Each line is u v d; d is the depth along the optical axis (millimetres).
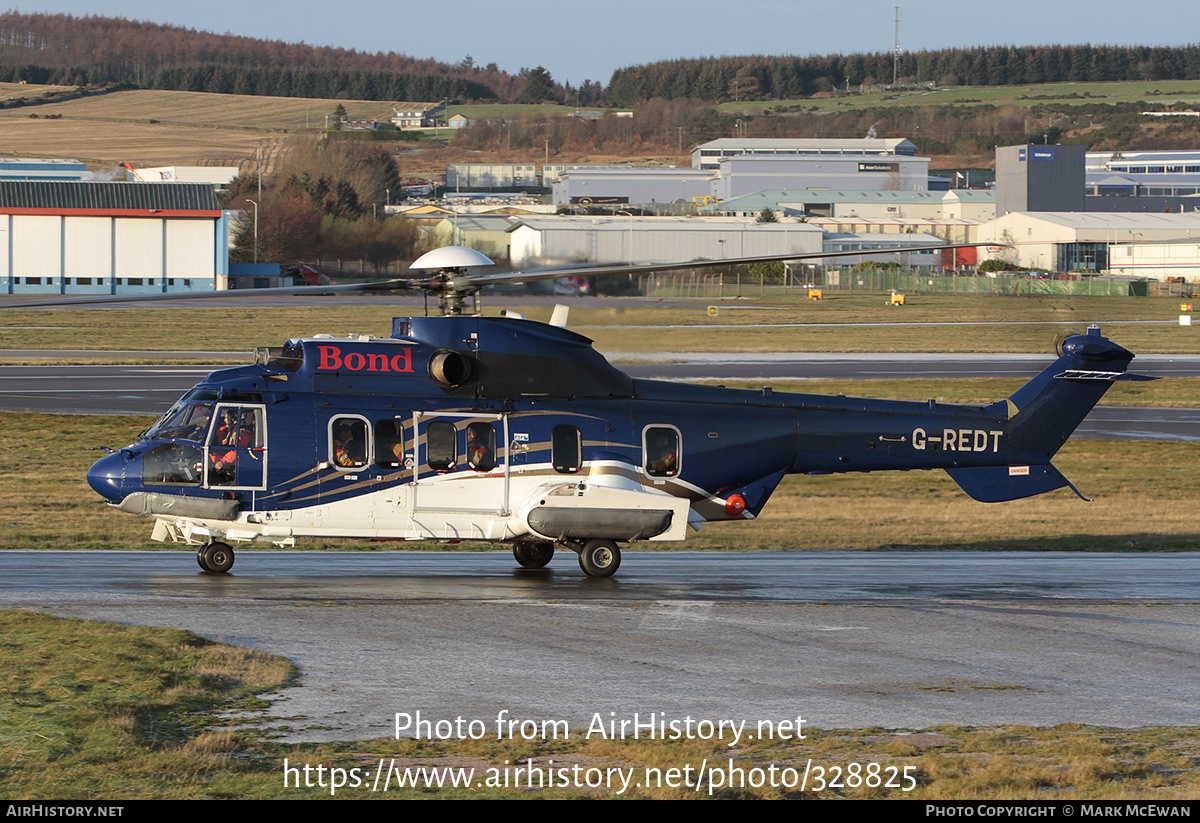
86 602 53125
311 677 41969
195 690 39656
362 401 64688
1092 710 40719
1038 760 35094
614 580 67000
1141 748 36438
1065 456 142750
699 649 47812
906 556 83938
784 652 47719
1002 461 75812
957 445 74750
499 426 66250
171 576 63375
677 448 69375
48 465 118688
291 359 65062
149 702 38094
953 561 80812
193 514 62562
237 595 56562
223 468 62750
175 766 32688
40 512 93500
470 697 40125
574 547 68625
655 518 67125
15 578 61062
